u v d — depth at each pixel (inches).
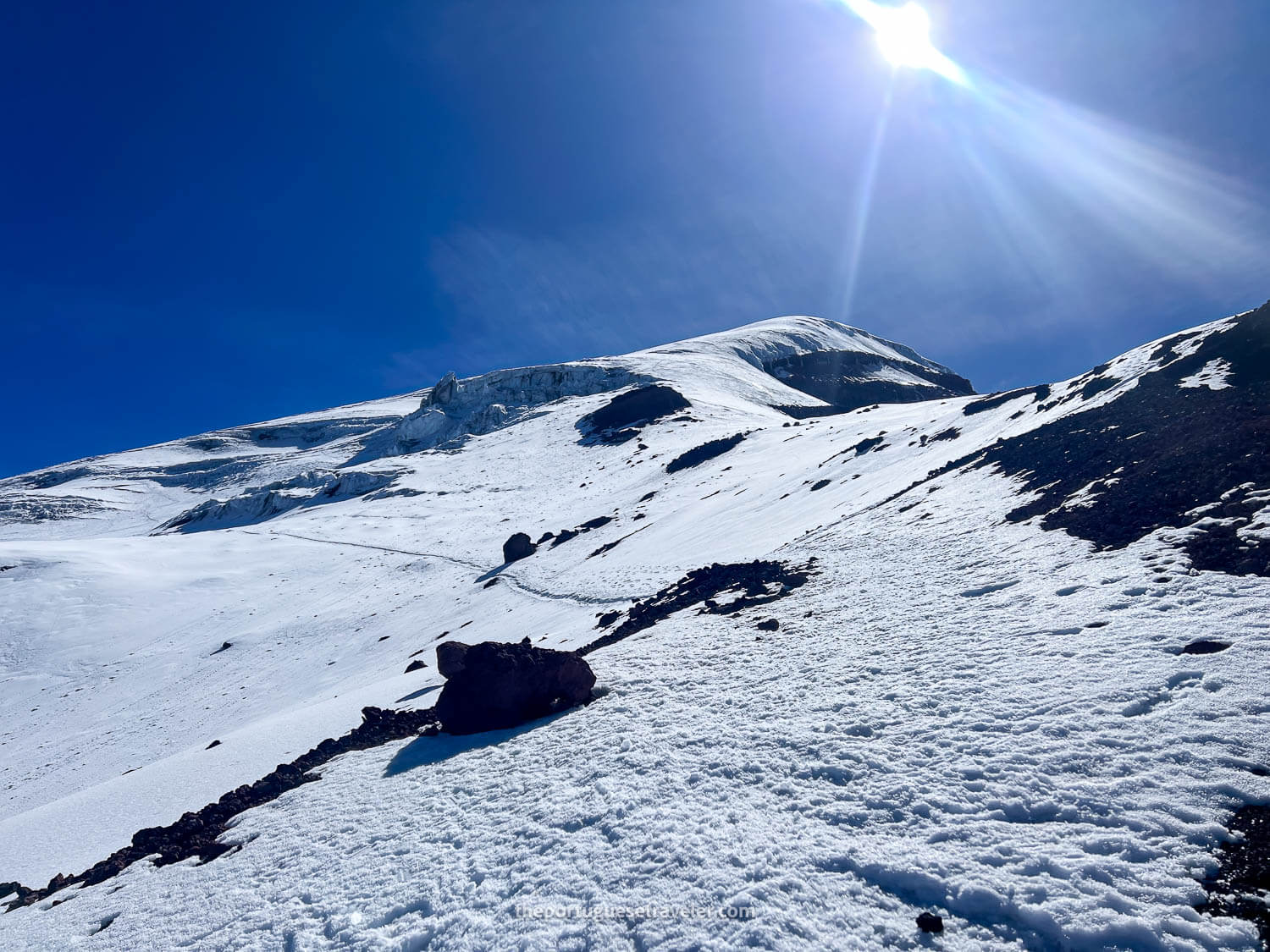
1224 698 353.1
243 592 2795.3
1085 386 1127.0
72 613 2610.7
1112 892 261.6
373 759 613.0
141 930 406.9
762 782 398.0
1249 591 448.8
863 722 440.1
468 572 2412.6
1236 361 832.9
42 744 1679.4
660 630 832.9
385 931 333.4
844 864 308.5
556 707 628.7
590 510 2810.0
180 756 895.1
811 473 1786.4
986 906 270.1
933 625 585.0
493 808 442.0
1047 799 320.8
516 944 296.7
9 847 710.5
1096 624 481.4
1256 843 268.1
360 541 3388.3
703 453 2942.9
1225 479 610.2
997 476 959.0
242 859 467.2
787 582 884.0
